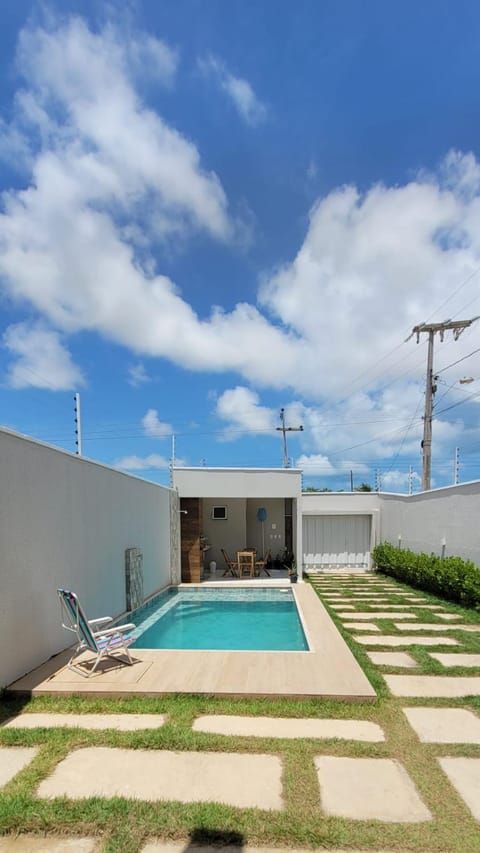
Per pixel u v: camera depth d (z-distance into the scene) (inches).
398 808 101.7
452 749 128.0
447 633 259.1
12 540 180.4
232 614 377.7
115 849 89.4
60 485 227.1
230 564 559.2
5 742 132.0
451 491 421.4
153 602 400.5
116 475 314.0
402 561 485.7
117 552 313.6
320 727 142.2
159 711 153.8
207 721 146.2
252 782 111.3
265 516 636.7
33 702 162.1
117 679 178.4
